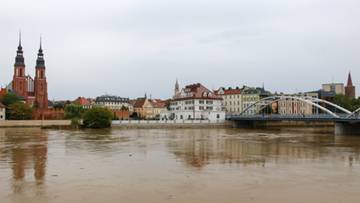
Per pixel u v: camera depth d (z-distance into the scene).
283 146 64.12
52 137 86.25
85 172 36.84
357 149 58.97
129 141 75.06
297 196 27.39
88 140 77.44
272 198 26.86
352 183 31.78
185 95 176.62
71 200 26.28
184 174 35.78
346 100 195.62
